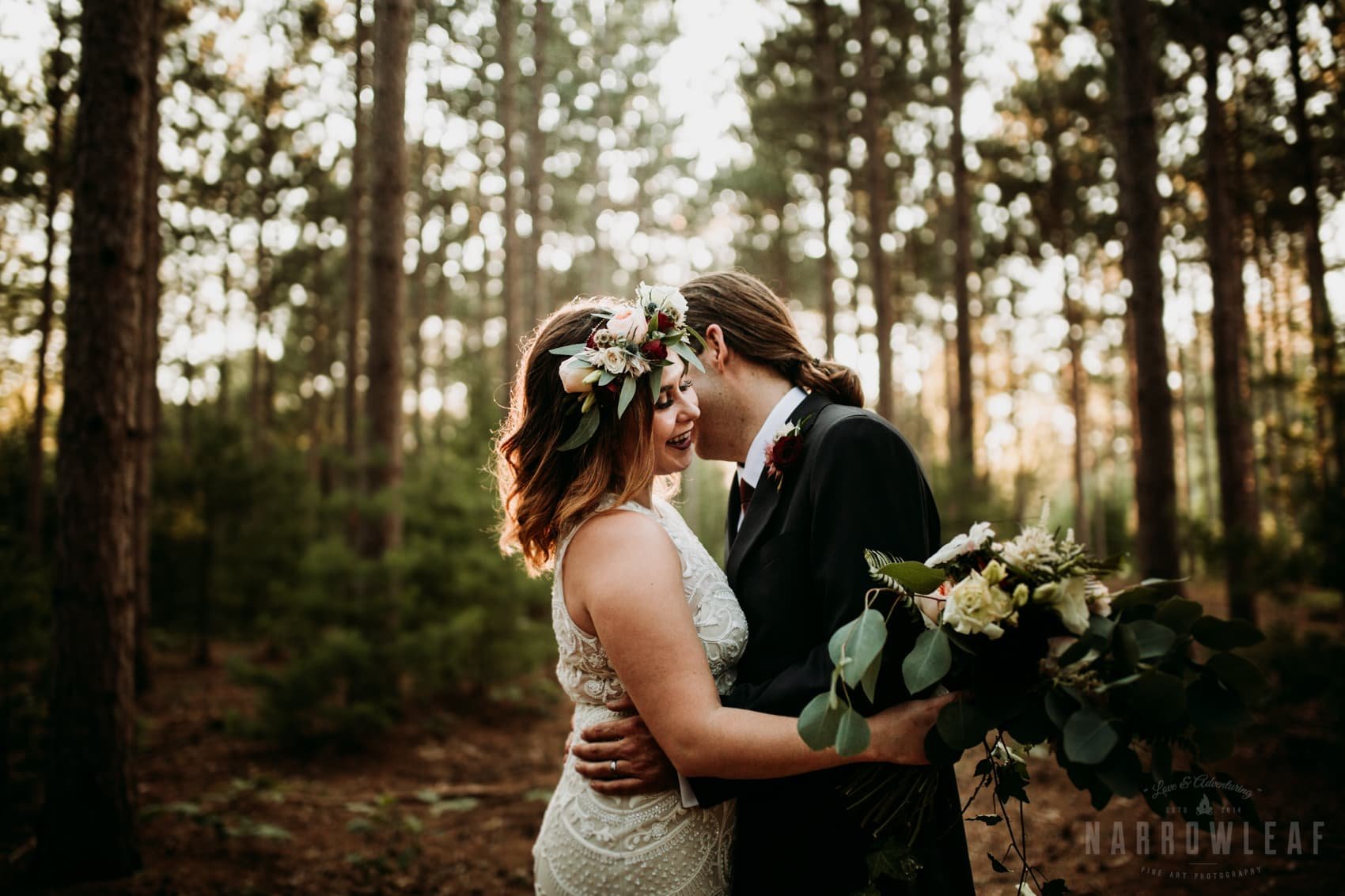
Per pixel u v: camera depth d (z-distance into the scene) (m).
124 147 3.61
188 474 9.20
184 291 19.05
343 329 22.23
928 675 1.29
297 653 6.17
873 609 1.45
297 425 18.52
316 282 19.61
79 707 3.50
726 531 2.19
